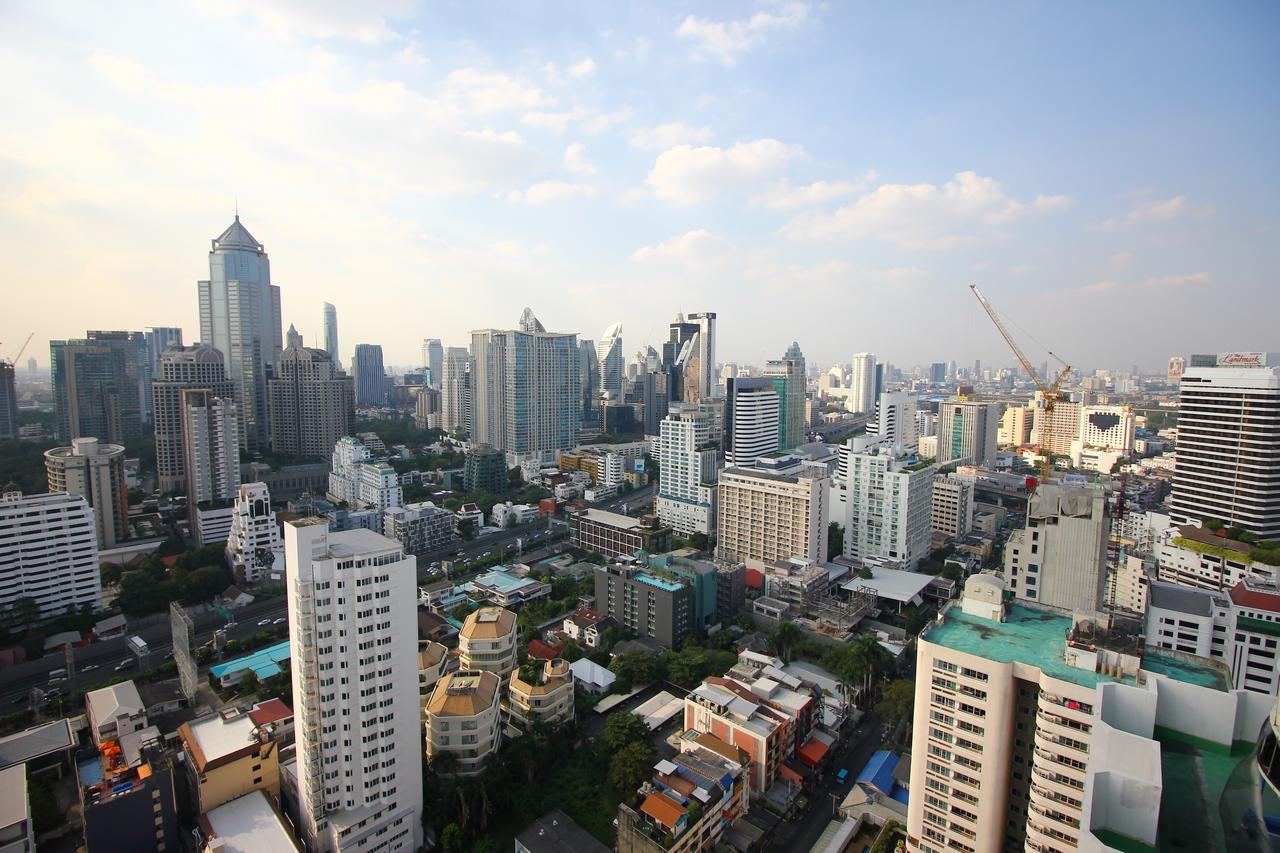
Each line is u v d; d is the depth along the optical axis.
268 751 142.75
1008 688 100.69
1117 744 64.25
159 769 138.38
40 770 153.50
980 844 104.75
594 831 138.25
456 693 151.62
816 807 148.00
